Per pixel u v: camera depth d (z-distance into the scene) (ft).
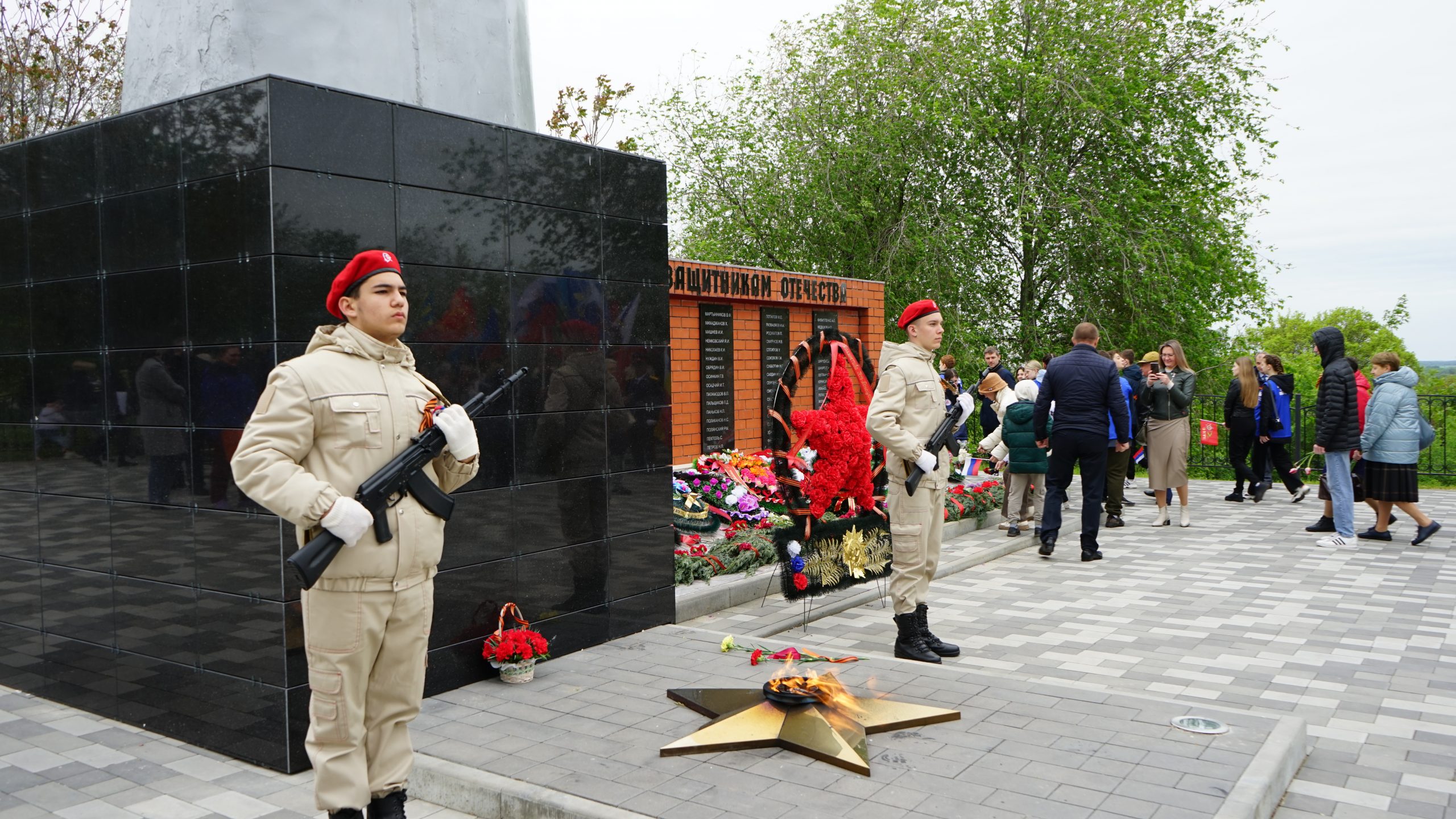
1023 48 68.13
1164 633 21.71
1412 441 31.71
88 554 16.80
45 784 13.87
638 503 20.36
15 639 18.29
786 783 12.21
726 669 17.35
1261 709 16.63
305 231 14.21
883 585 26.35
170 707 15.70
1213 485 51.29
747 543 26.32
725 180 69.72
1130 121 67.72
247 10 16.43
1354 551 31.30
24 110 47.42
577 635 18.85
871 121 65.57
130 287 15.76
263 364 14.07
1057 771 12.46
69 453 16.97
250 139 14.02
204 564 15.06
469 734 14.17
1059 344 72.59
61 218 16.78
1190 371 37.11
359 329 10.95
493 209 17.13
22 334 17.65
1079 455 30.30
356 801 10.61
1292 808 12.66
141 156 15.46
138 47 18.06
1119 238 64.13
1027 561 30.55
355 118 14.92
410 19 18.13
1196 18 67.97
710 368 39.47
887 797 11.73
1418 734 15.37
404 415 10.91
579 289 18.93
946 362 42.14
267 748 14.42
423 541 10.77
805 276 44.62
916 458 18.84
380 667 10.84
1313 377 88.79
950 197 69.92
